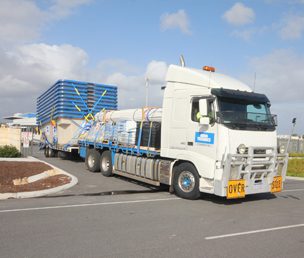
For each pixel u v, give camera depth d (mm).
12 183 11688
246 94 9734
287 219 8000
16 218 7438
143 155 12398
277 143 10258
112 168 14219
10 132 21281
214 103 9375
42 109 23516
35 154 25203
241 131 9328
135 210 8523
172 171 10719
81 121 19203
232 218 7961
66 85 18875
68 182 12297
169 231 6695
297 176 19281
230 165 9000
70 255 5250
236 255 5414
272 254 5504
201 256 5328
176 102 10578
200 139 9664
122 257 5215
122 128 13695
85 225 6984
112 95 20141
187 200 10062
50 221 7234
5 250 5438
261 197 11141
